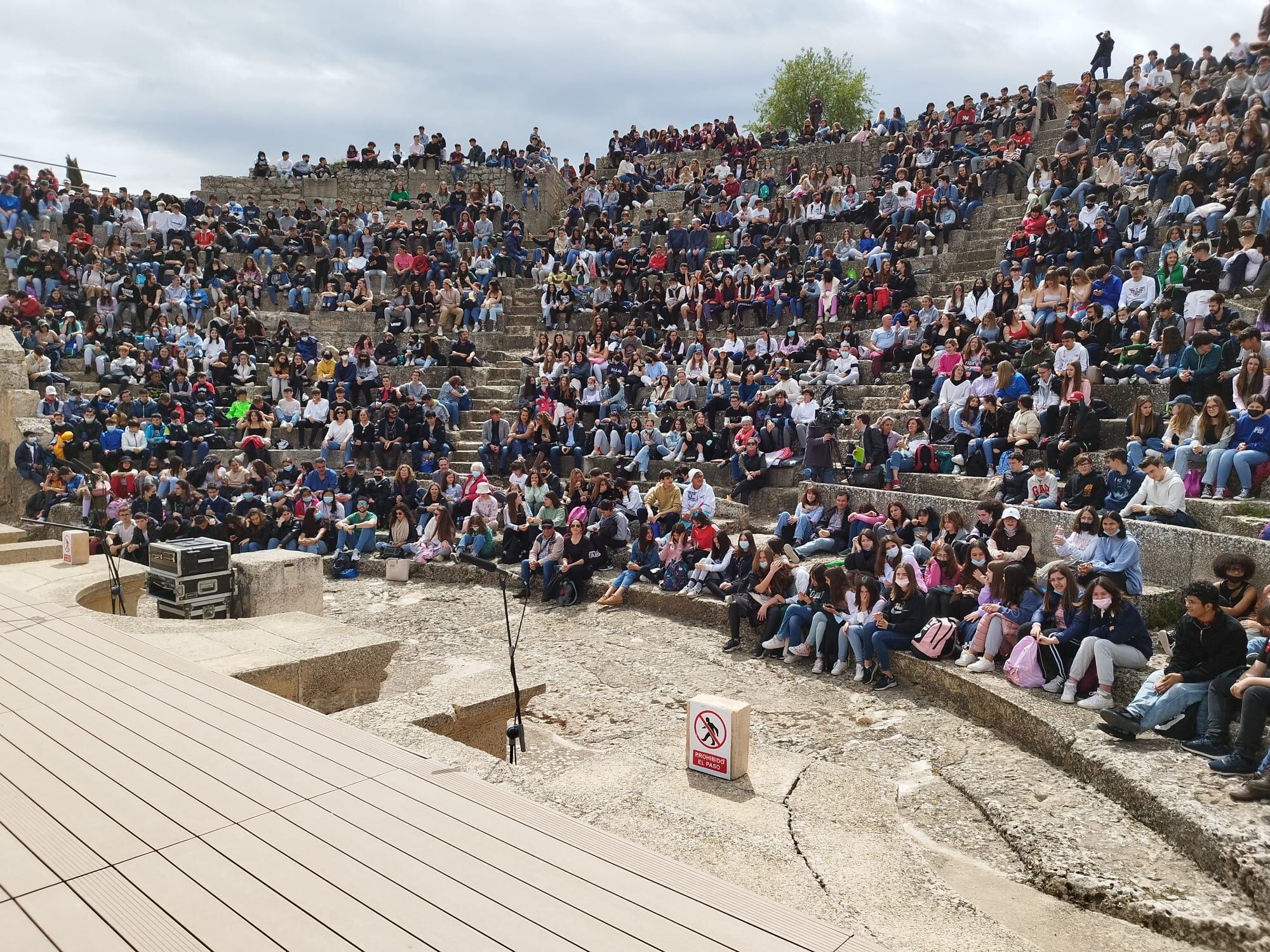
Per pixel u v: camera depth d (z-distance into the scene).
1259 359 10.10
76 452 15.73
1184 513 9.48
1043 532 10.40
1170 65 21.64
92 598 8.70
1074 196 17.61
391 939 2.89
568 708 8.33
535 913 3.07
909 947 3.92
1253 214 13.41
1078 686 7.35
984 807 6.06
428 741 5.27
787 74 43.28
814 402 15.34
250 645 7.17
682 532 11.91
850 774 6.54
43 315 18.64
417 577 13.92
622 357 18.39
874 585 9.32
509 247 24.16
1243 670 6.13
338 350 20.88
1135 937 4.58
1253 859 4.71
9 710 5.06
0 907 3.07
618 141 30.41
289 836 3.62
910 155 22.08
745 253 20.80
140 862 3.39
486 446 16.73
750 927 3.01
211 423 17.22
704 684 9.03
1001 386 12.86
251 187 27.67
